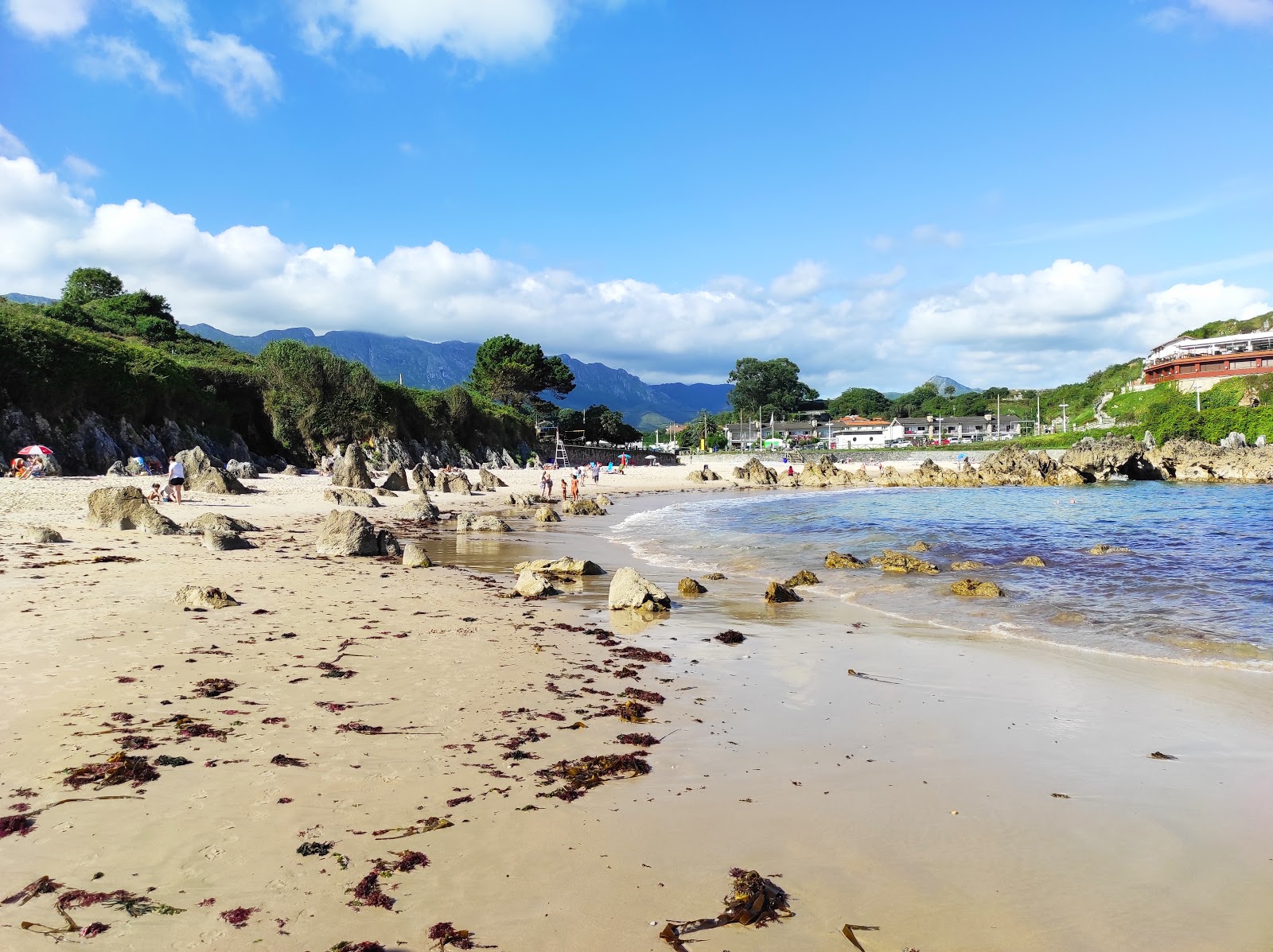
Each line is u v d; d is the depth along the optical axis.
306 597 14.29
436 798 6.29
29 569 15.32
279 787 6.30
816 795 6.73
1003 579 18.97
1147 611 15.06
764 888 5.09
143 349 59.28
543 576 17.06
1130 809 6.57
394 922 4.57
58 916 4.45
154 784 6.22
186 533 21.98
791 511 42.41
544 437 130.62
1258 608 15.23
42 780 6.21
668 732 8.22
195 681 8.95
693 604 15.73
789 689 9.96
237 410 67.62
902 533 29.95
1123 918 4.96
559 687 9.62
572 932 4.57
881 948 4.55
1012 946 4.62
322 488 44.84
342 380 74.81
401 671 9.88
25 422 44.59
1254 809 6.59
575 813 6.17
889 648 12.16
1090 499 50.47
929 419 175.25
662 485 72.88
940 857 5.69
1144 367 128.00
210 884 4.86
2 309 50.31
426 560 19.55
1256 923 4.93
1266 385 100.19
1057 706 9.36
